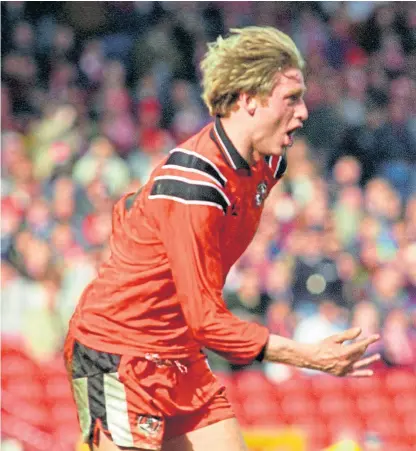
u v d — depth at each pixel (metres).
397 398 19.20
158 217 8.11
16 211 23.70
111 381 8.43
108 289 8.47
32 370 17.95
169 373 8.50
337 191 27.50
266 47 8.05
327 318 20.78
